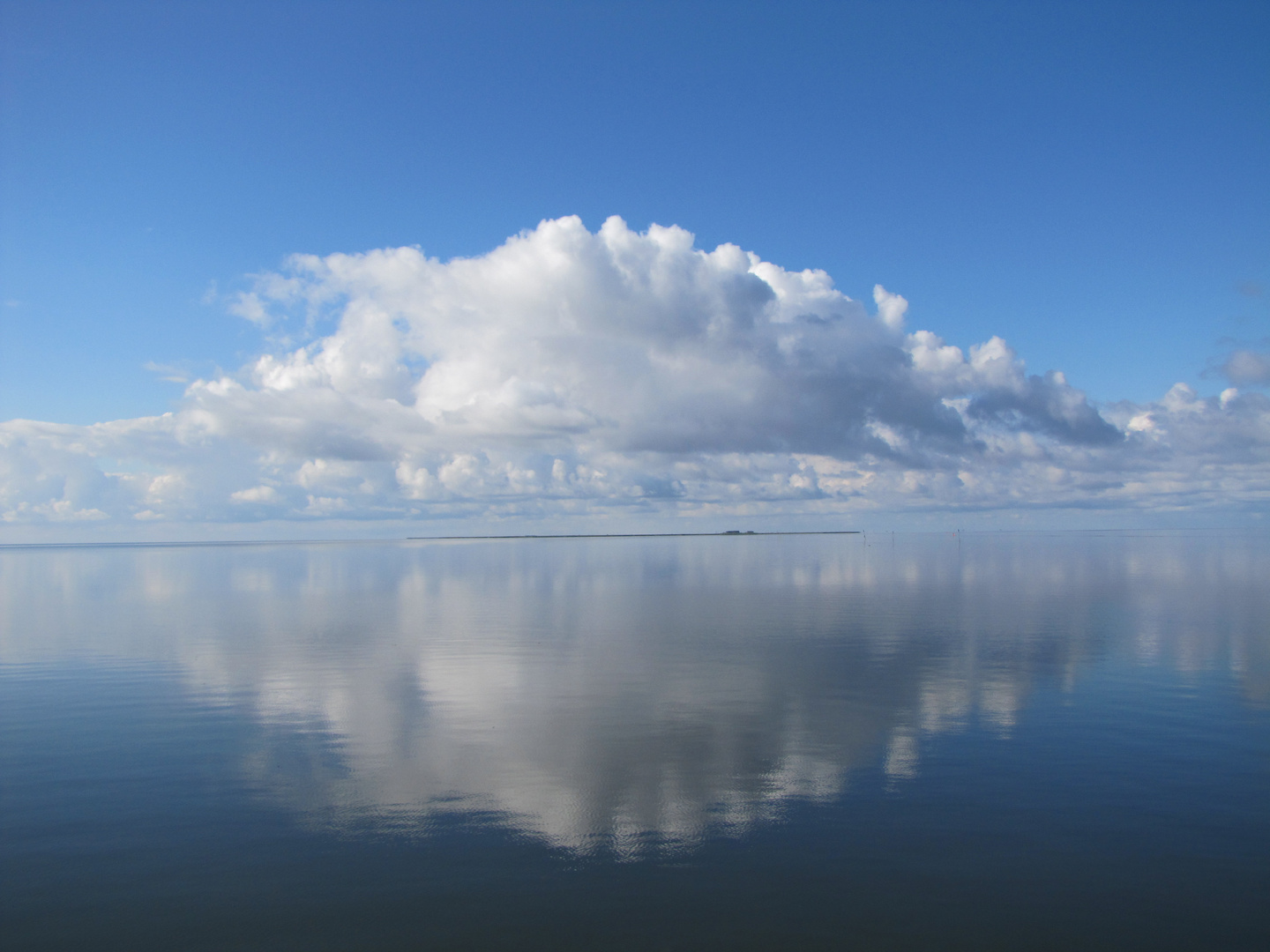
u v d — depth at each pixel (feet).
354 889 26.04
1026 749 40.01
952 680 56.34
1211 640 73.05
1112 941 22.93
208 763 38.50
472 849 28.86
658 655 67.31
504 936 23.24
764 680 56.70
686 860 27.89
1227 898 25.29
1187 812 31.99
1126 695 51.16
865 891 25.70
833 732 43.24
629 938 23.09
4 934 23.49
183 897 25.61
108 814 32.32
